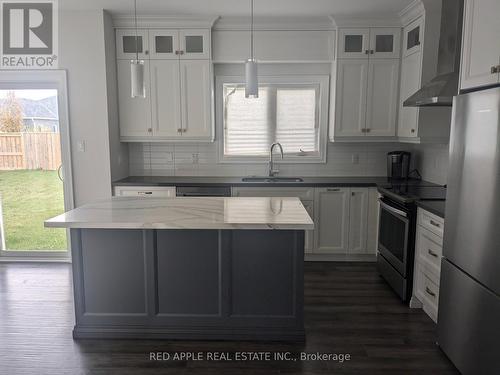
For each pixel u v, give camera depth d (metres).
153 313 2.60
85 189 4.06
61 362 2.37
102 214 2.46
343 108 4.13
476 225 2.02
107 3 3.59
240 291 2.56
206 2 3.53
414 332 2.71
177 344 2.56
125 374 2.26
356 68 4.05
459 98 2.20
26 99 4.07
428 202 2.92
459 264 2.21
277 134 4.59
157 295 2.59
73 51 3.85
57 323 2.85
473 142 2.05
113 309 2.61
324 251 4.12
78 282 2.59
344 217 4.07
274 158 4.61
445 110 3.64
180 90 4.16
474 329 2.05
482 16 2.14
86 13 3.79
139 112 4.20
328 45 4.12
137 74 2.42
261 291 2.56
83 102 3.92
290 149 4.61
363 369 2.30
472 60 2.25
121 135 4.24
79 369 2.30
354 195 4.04
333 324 2.82
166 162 4.63
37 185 4.20
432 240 2.76
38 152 4.15
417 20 3.63
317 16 3.95
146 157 4.62
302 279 2.52
